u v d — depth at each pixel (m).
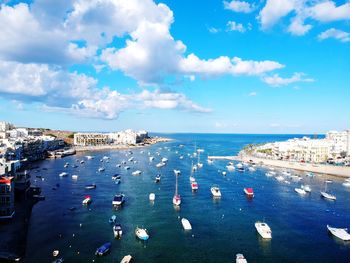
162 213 112.06
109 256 76.50
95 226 96.81
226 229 96.75
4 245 79.25
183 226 97.50
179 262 74.44
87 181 171.12
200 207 121.06
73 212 110.94
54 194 138.75
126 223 100.44
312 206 125.25
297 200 135.12
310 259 77.38
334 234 91.94
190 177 179.88
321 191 152.50
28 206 115.50
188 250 81.12
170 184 166.38
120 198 123.94
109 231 92.94
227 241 87.31
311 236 92.06
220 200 133.12
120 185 161.50
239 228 97.88
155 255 77.81
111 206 119.75
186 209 117.69
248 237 90.62
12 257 72.00
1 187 97.31
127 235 90.31
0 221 96.94
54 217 104.88
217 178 188.25
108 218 105.00
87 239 86.44
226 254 79.25
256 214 113.06
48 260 73.06
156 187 157.75
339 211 118.19
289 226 100.50
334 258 78.06
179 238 88.88
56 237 87.19
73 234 89.69
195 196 139.62
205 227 98.25
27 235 87.88
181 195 140.62
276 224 102.25
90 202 124.75
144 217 107.06
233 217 109.00
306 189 153.00
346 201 134.25
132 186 159.50
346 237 88.94
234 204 126.75
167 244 84.56
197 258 76.75
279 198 138.62
